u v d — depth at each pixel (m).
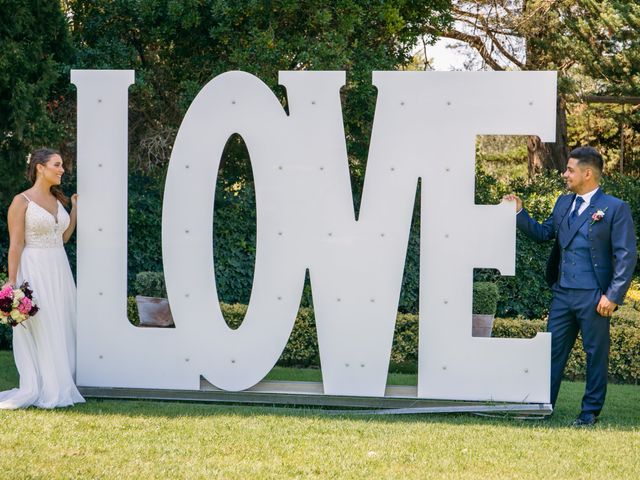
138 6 8.97
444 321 4.84
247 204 8.27
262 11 8.86
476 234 4.81
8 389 5.20
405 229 4.86
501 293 8.43
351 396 4.93
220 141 4.98
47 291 4.81
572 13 11.76
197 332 5.02
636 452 3.95
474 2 12.25
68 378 4.86
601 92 12.41
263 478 3.37
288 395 4.98
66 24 8.05
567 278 4.76
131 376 5.07
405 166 4.86
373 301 4.88
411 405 4.92
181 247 5.02
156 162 9.20
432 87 4.83
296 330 6.88
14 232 4.80
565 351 4.87
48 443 3.83
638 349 6.41
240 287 8.25
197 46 9.48
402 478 3.41
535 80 4.76
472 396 4.83
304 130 4.91
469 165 4.81
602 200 4.70
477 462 3.70
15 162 7.59
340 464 3.60
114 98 5.05
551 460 3.77
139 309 5.54
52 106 9.10
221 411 4.74
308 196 4.92
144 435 4.05
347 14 9.01
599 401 4.69
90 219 5.07
